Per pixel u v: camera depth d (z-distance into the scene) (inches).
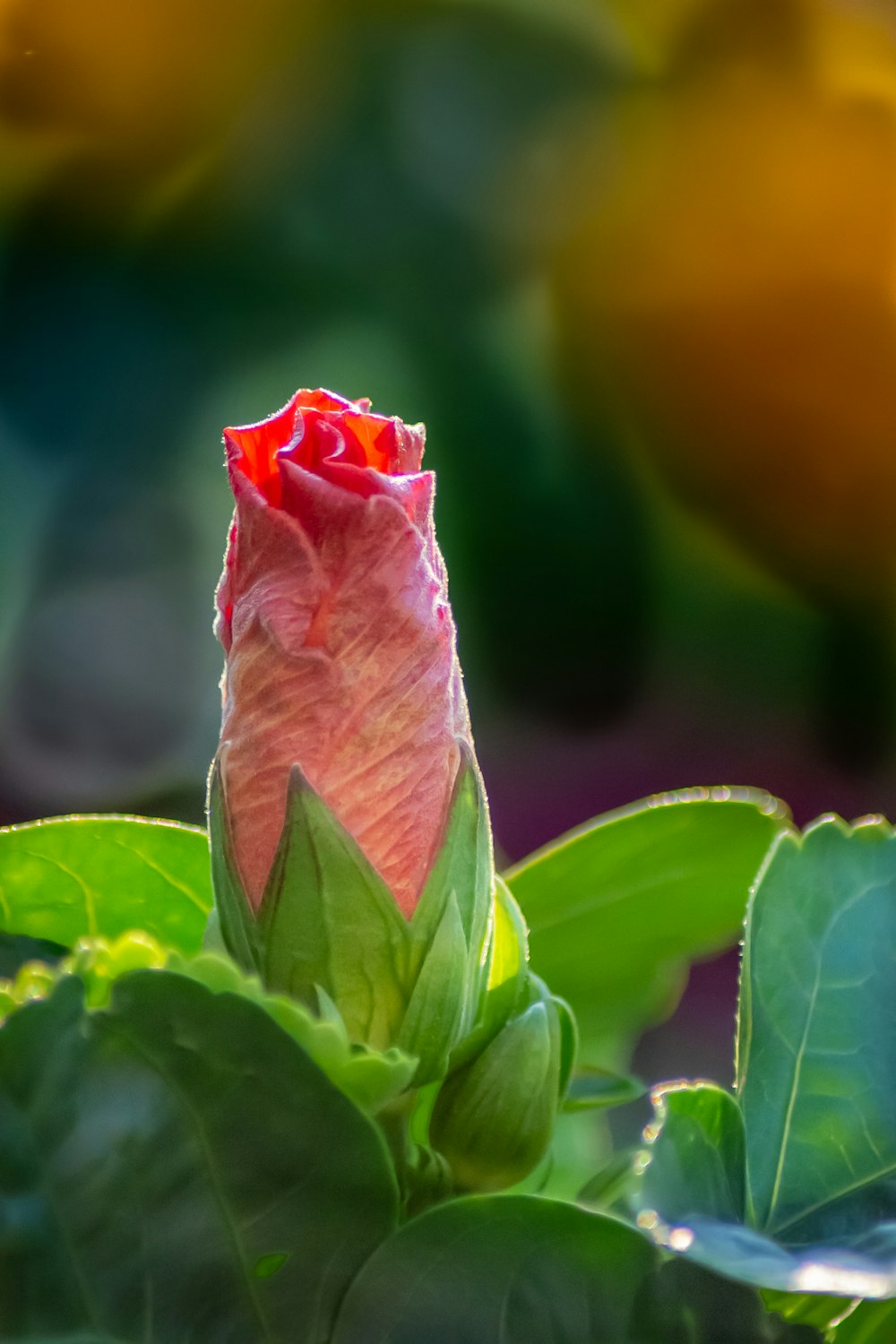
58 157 40.1
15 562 41.2
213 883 24.1
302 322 40.6
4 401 40.8
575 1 40.8
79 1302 23.3
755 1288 23.7
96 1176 23.3
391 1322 23.5
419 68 40.6
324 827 23.7
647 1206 23.5
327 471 23.9
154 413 41.1
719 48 41.3
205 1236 23.4
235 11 39.8
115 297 40.6
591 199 41.3
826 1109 24.7
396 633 23.9
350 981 23.9
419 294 40.6
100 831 25.7
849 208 41.1
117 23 39.5
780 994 25.0
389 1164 23.5
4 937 25.9
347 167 40.4
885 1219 24.4
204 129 40.1
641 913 27.0
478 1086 24.5
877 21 40.9
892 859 25.3
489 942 24.5
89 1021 23.3
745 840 26.7
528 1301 23.5
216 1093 23.4
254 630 23.9
